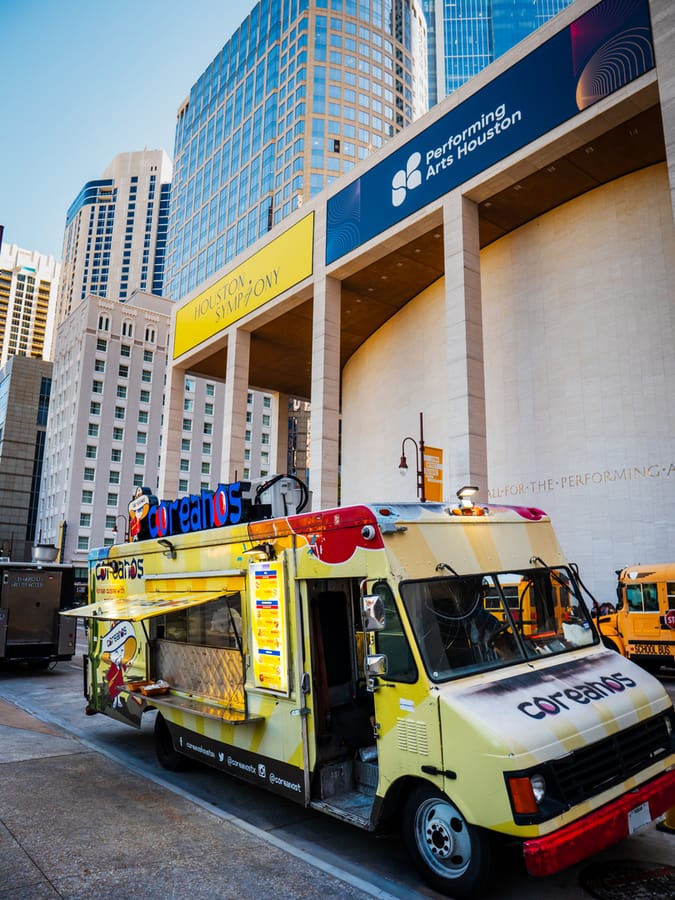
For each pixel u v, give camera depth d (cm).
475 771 427
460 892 436
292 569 604
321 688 594
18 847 520
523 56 2117
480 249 2692
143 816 601
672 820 530
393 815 504
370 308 3209
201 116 9938
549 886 457
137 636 863
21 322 18238
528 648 541
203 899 438
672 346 2084
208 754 693
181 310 3909
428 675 473
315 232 2905
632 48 1834
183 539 805
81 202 15375
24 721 1037
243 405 3306
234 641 677
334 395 2738
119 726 1027
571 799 424
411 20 8856
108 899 436
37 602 1602
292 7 8150
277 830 579
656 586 1500
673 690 1322
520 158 2089
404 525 531
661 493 2042
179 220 10056
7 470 8700
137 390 7094
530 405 2400
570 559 2205
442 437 2783
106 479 6762
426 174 2394
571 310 2328
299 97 7594
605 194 2280
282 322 3300
